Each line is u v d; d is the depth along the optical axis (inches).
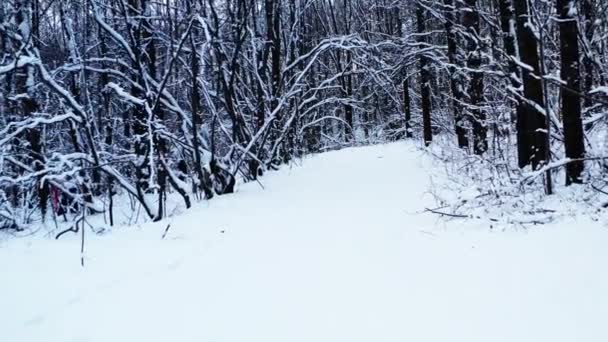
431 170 527.5
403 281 217.9
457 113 648.4
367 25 1382.9
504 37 445.1
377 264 244.5
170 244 313.7
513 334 162.7
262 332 179.8
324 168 660.7
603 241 235.1
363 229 314.8
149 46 520.7
